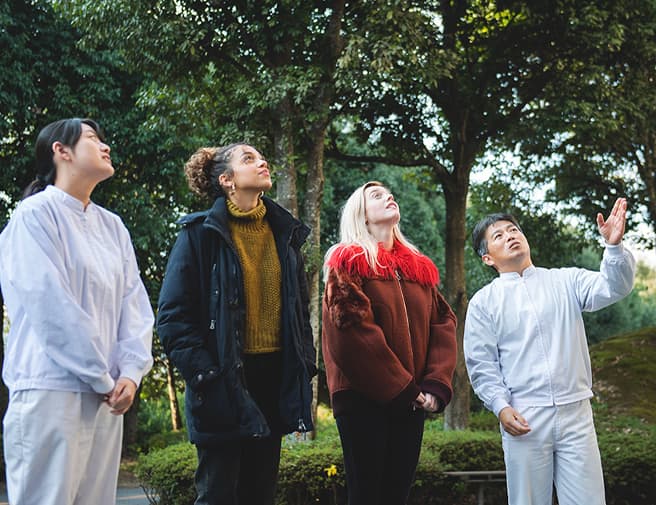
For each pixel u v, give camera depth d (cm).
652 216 1386
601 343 1373
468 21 1052
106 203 1309
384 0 797
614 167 1387
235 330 288
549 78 988
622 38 916
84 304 253
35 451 235
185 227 301
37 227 245
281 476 546
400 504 316
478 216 1464
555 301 360
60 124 267
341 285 311
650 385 1162
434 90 1029
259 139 861
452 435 670
